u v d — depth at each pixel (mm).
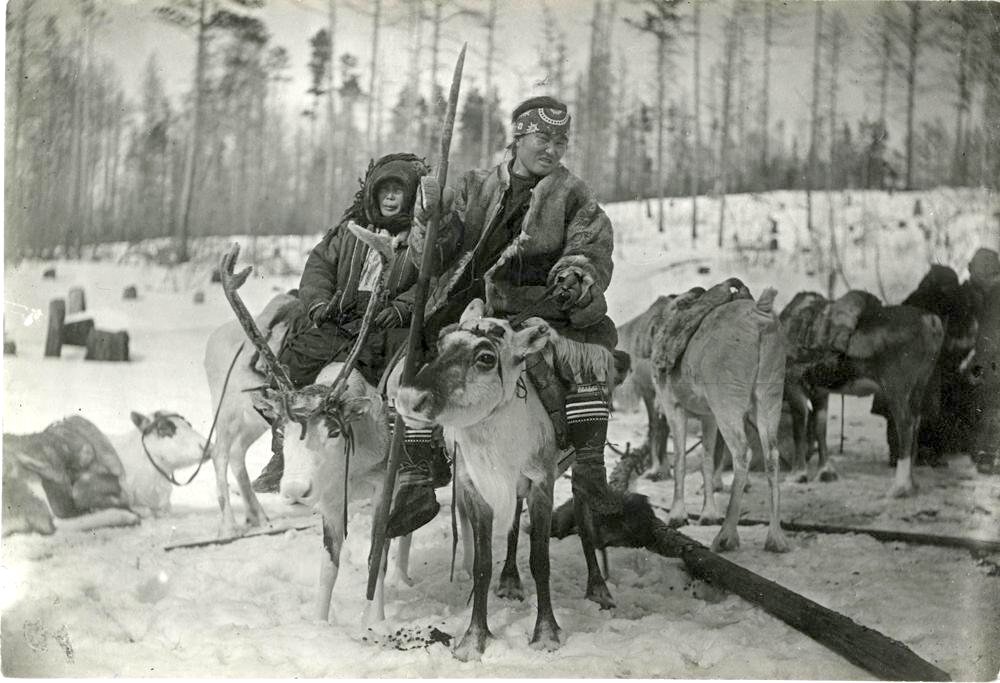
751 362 7750
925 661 6324
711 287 8312
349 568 7551
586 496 6375
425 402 5609
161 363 8188
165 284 8297
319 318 7125
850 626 6508
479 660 6133
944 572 7637
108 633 6895
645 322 8375
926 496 8172
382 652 6285
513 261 7023
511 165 7184
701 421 8266
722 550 7816
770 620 6867
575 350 6383
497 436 5918
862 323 8289
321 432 6059
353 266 7277
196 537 7871
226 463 7906
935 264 8359
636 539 7859
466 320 6070
